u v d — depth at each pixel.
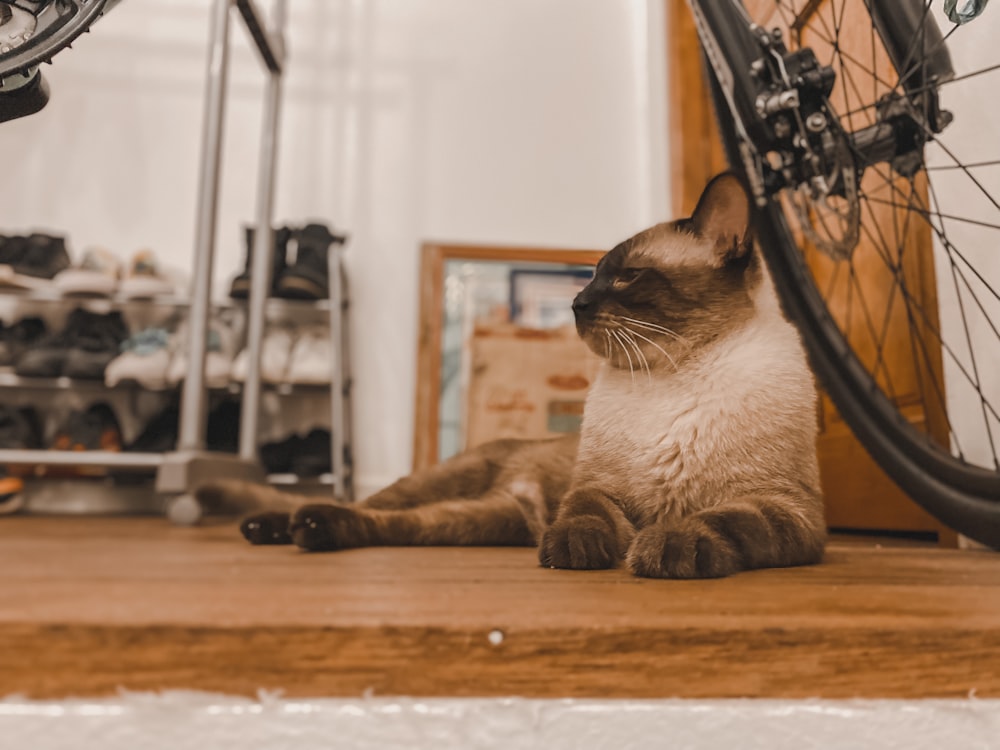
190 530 1.49
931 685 0.47
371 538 1.03
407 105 2.64
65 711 0.41
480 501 1.19
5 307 2.49
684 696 0.45
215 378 2.25
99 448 2.31
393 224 2.59
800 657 0.46
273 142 2.27
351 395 2.48
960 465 1.07
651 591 0.62
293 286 2.30
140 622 0.42
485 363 2.09
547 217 2.60
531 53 2.66
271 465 2.32
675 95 2.45
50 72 2.56
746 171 1.21
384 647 0.44
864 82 1.25
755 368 0.97
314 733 0.43
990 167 1.17
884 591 0.64
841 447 1.76
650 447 0.97
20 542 1.12
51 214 2.53
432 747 0.43
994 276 1.17
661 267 1.00
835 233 1.42
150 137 2.59
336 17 2.66
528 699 0.45
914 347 1.37
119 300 2.33
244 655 0.43
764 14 1.34
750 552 0.79
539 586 0.65
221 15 1.84
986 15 1.16
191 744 0.42
